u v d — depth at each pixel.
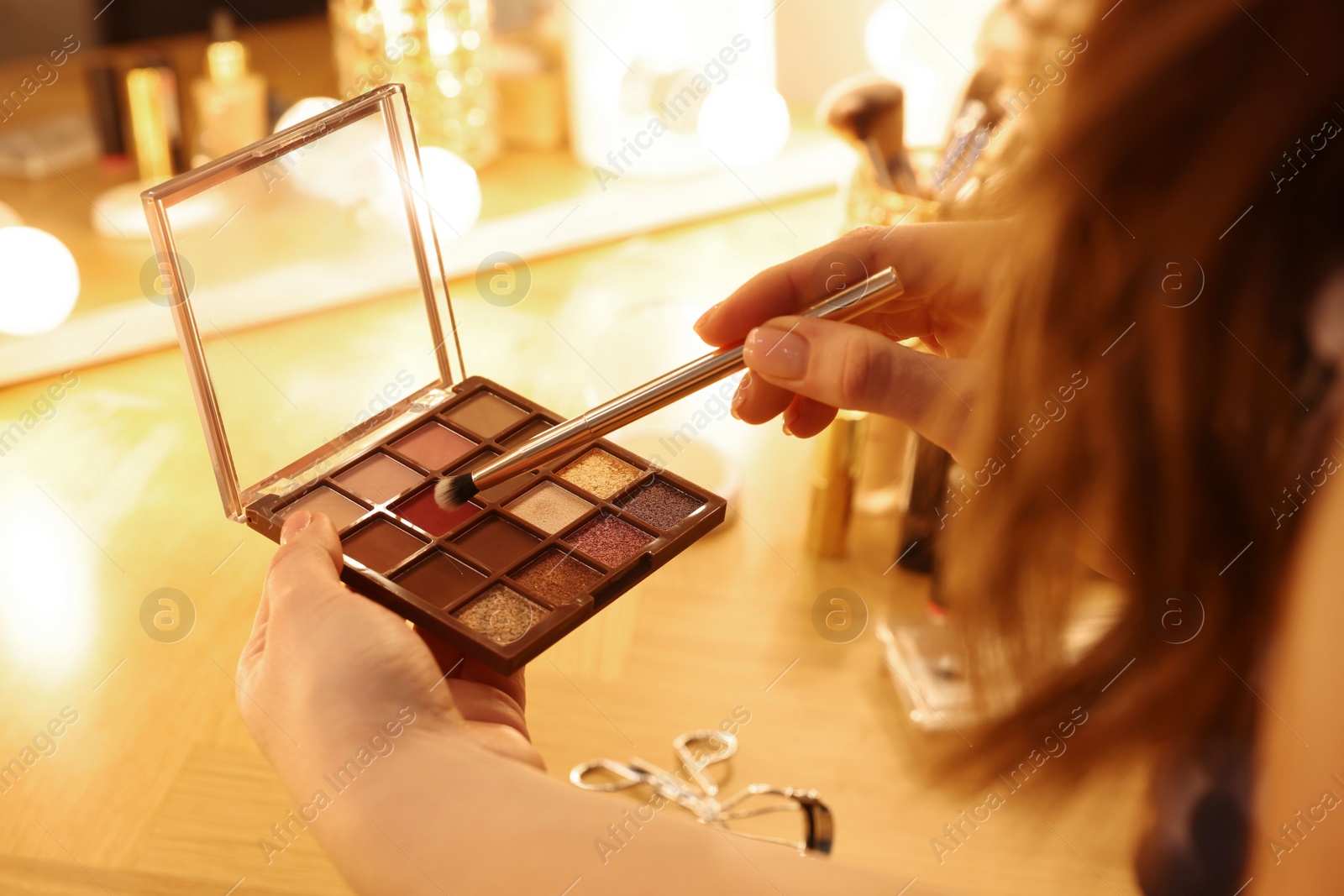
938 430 0.43
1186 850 0.40
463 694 0.44
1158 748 0.33
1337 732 0.29
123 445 0.68
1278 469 0.30
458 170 0.74
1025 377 0.31
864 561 0.64
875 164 0.65
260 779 0.55
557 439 0.49
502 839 0.37
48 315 0.70
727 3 0.77
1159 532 0.31
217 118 0.79
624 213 0.80
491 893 0.36
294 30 0.99
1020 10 0.31
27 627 0.60
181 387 0.72
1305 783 0.30
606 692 0.58
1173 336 0.29
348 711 0.40
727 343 0.50
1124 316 0.29
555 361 0.71
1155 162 0.27
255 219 0.48
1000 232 0.35
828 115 0.65
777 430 0.70
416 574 0.47
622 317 0.65
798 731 0.57
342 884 0.52
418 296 0.52
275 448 0.50
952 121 0.62
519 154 0.86
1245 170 0.26
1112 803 0.53
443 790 0.38
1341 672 0.29
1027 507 0.32
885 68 0.82
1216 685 0.32
